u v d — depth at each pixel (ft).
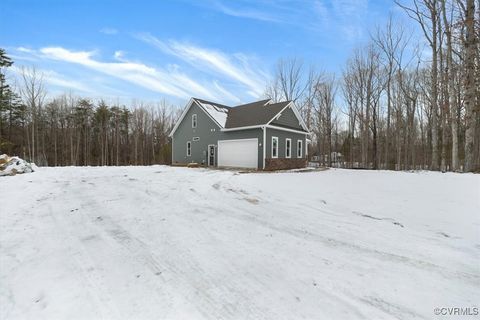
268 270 9.70
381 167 91.86
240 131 61.16
